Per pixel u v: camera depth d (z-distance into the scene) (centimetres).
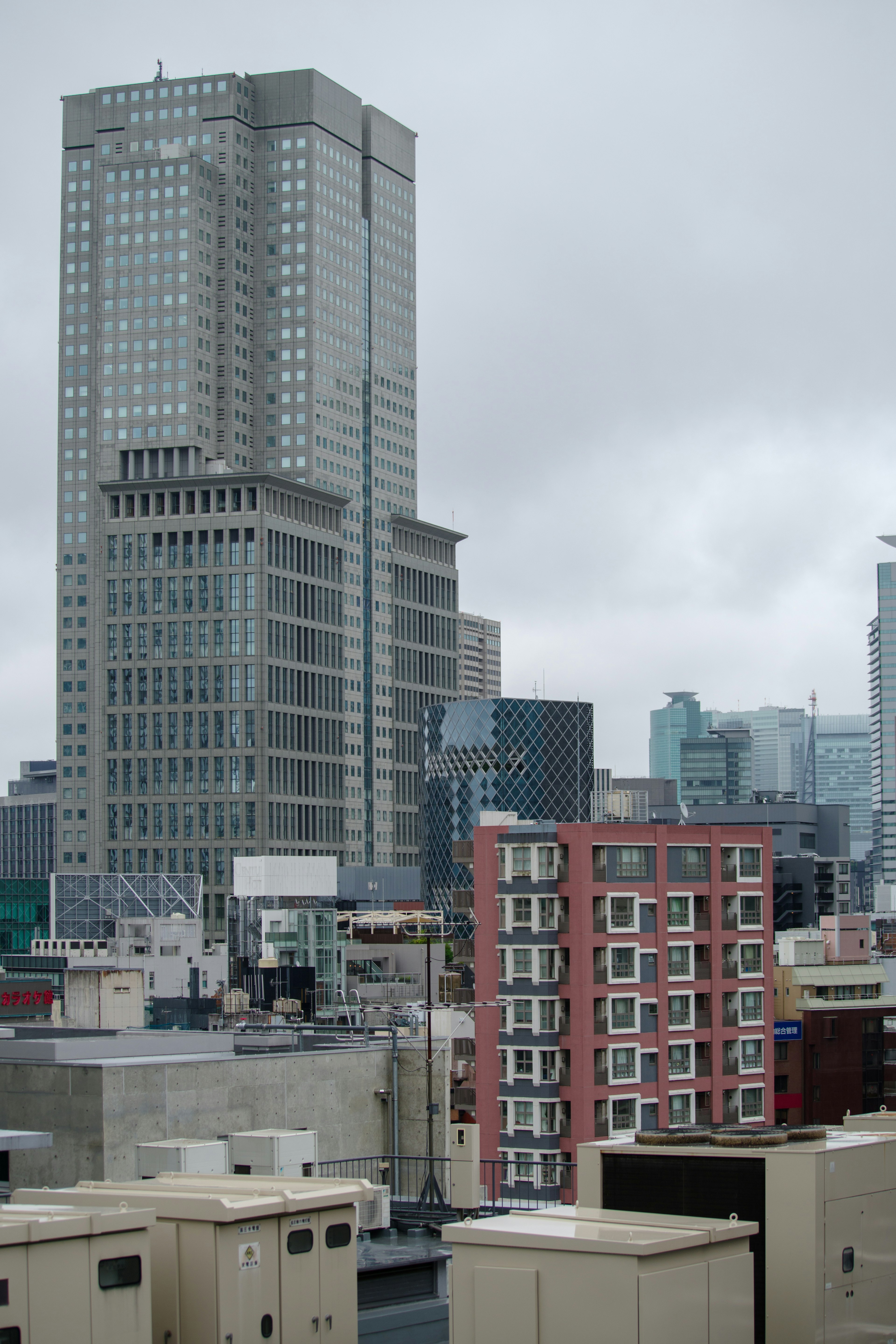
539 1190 12294
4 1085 5831
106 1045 6831
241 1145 4441
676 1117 13688
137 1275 2572
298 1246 2833
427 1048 6444
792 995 17675
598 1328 2556
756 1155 2983
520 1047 13425
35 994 18962
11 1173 5788
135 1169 5634
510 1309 2633
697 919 14150
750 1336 2741
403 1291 3409
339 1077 6222
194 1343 2692
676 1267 2603
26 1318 2425
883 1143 3088
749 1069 14262
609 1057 13325
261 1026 8706
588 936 13338
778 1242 2919
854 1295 2972
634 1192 3073
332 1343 2861
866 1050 17825
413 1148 6259
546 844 13512
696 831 14200
